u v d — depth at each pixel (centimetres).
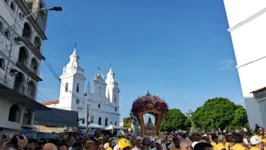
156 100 1888
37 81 3184
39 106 2747
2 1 2212
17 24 2538
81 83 7319
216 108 6394
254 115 2155
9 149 630
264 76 2148
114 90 8869
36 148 723
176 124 7412
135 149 820
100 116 7862
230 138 763
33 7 3116
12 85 2423
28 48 2836
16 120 2580
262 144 699
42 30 3191
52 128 3994
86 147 736
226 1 2673
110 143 959
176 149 835
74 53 7475
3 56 2250
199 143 425
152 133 1842
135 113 1959
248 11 2384
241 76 2380
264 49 2183
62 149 583
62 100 6981
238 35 2475
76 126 3894
